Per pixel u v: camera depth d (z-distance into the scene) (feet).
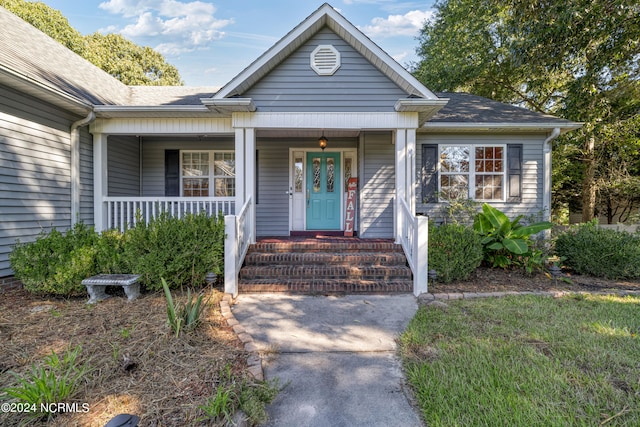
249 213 19.51
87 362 8.29
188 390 7.39
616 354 9.38
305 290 16.22
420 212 25.34
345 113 19.66
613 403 7.20
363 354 10.07
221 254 16.37
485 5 27.78
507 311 13.09
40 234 15.80
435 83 45.21
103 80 26.66
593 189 40.11
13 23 22.36
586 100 26.86
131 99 25.93
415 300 15.06
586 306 13.76
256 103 19.72
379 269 17.24
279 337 11.25
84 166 20.63
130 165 25.64
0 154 15.29
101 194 21.07
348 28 18.86
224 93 18.63
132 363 8.25
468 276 17.69
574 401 7.29
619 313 12.82
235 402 7.04
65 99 17.49
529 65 27.12
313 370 9.15
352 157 27.04
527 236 19.22
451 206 23.89
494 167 25.58
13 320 11.59
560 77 35.70
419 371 8.70
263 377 8.55
